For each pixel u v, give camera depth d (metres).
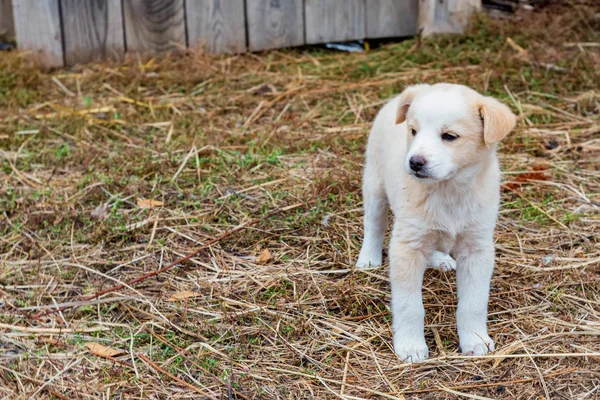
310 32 8.20
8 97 7.14
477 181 3.81
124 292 4.51
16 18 7.73
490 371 3.78
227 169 5.87
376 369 3.85
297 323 4.17
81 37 7.89
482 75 7.12
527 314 4.23
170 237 5.07
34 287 4.58
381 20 8.22
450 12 7.97
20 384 3.77
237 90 7.34
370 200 4.64
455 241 3.91
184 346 4.05
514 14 8.10
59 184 5.77
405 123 4.23
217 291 4.50
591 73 7.03
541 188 5.56
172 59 7.95
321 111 6.86
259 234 5.08
